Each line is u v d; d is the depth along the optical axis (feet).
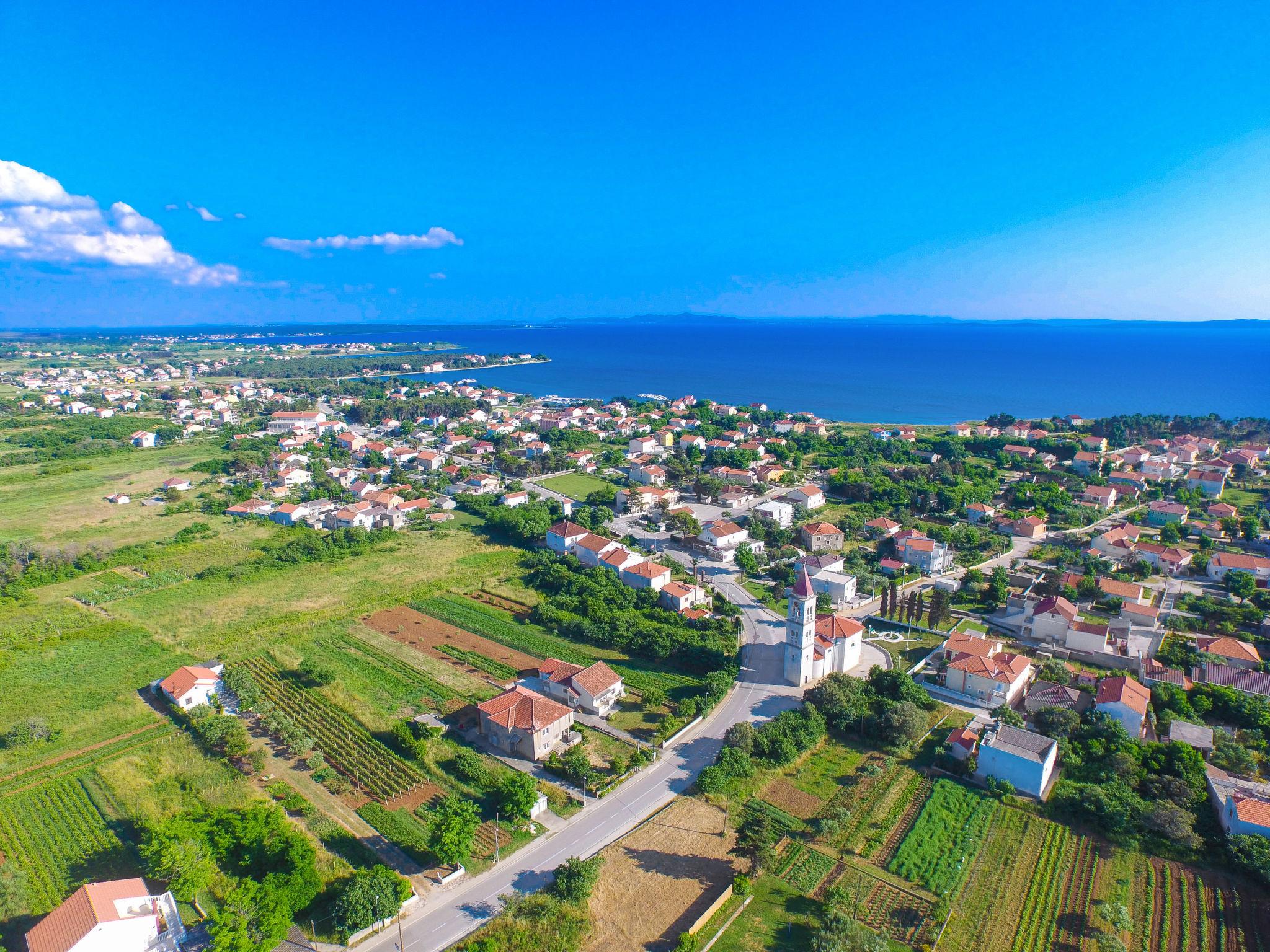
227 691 381.81
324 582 545.03
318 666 390.42
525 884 254.88
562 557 580.71
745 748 320.91
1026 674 383.24
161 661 416.05
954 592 506.48
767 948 228.63
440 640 448.65
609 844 274.98
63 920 212.84
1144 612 452.76
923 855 267.39
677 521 630.33
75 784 305.73
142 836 270.67
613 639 435.94
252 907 225.35
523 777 292.20
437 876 257.96
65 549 573.74
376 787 305.53
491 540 647.56
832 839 276.21
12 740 330.13
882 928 235.61
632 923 238.07
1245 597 476.54
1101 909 237.45
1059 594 485.56
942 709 364.99
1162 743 323.98
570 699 373.40
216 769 315.99
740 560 559.79
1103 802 280.72
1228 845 262.06
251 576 551.59
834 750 334.24
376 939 231.30
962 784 308.19
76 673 401.90
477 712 362.74
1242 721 342.44
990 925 237.25
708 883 255.91
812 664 393.91
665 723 346.95
